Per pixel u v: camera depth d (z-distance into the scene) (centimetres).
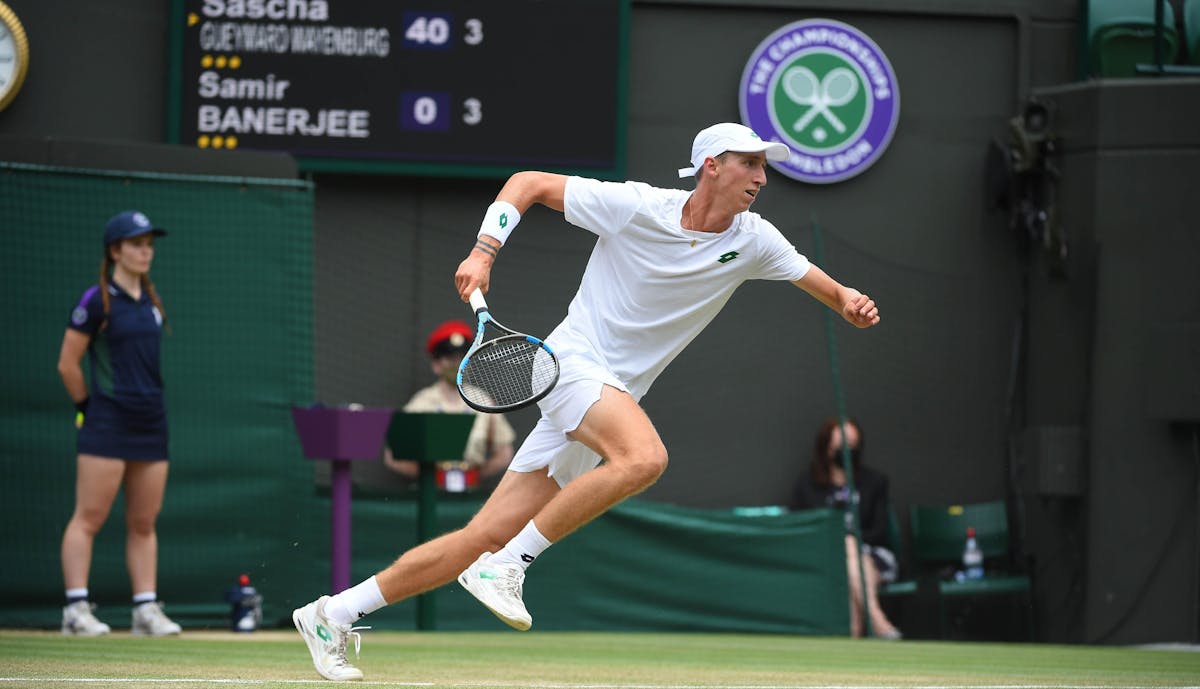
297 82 2516
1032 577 2569
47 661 1280
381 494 2255
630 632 2312
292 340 2186
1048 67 2733
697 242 1026
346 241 2611
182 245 2155
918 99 2733
